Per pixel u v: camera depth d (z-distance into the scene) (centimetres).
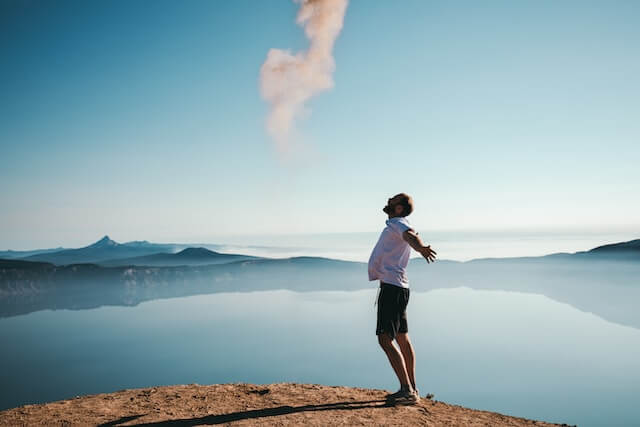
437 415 380
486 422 367
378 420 358
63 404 453
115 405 444
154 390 507
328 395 457
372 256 420
